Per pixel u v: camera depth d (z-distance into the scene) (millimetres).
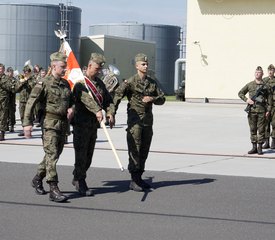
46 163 10328
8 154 16547
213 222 9000
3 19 77125
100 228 8562
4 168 13930
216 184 12211
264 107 16922
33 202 10195
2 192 11008
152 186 11891
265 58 48094
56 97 10188
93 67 10781
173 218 9219
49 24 77812
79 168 10836
